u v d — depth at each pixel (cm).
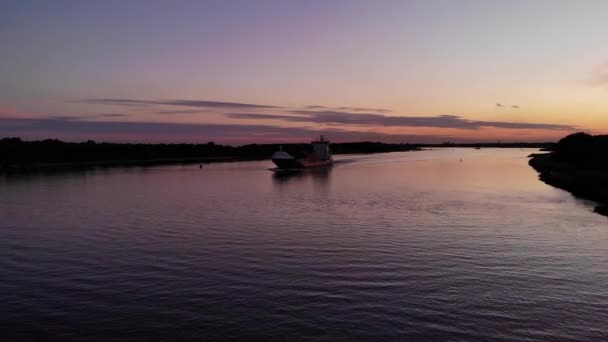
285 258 2195
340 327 1417
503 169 9431
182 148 17275
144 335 1377
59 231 2923
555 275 1911
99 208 3969
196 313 1528
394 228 2931
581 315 1505
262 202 4366
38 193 5197
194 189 5653
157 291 1741
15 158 11631
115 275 1950
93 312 1547
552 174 6881
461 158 16300
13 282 1872
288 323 1447
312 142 11906
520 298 1650
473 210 3709
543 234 2709
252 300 1639
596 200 4300
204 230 2912
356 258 2186
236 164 12294
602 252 2280
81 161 12612
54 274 1975
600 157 7556
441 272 1952
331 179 7188
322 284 1806
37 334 1391
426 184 6166
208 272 1978
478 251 2303
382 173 8500
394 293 1698
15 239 2688
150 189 5656
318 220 3275
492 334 1369
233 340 1342
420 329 1401
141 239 2656
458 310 1542
